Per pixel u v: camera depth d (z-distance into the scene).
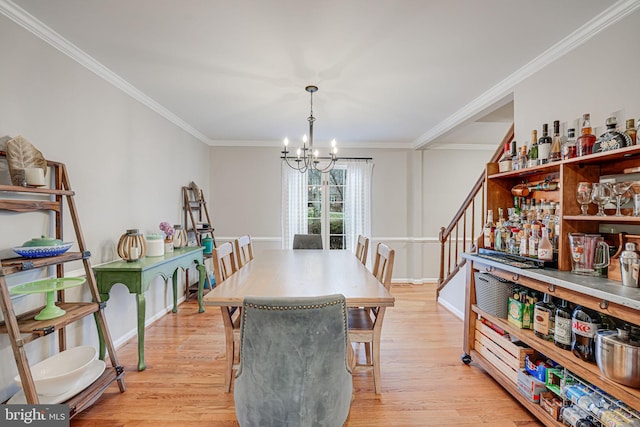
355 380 2.11
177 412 1.77
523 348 1.83
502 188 2.38
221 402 1.86
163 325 3.09
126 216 2.77
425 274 4.97
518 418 1.74
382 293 1.68
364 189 4.90
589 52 1.85
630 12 1.61
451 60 2.23
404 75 2.47
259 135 4.50
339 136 4.52
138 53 2.15
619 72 1.68
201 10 1.68
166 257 2.78
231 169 4.86
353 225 4.89
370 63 2.28
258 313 1.10
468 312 2.35
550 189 2.03
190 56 2.19
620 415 1.28
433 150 4.98
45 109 1.94
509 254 2.12
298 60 2.24
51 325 1.57
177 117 3.62
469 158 5.02
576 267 1.63
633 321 1.18
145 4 1.63
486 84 2.65
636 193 1.49
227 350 1.95
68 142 2.11
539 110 2.24
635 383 1.22
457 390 2.00
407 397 1.92
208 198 4.84
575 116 1.95
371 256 4.90
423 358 2.43
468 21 1.78
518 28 1.85
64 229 2.07
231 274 2.30
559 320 1.60
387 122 3.78
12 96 1.73
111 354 1.92
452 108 3.26
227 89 2.77
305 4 1.63
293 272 2.23
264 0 1.60
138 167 2.95
